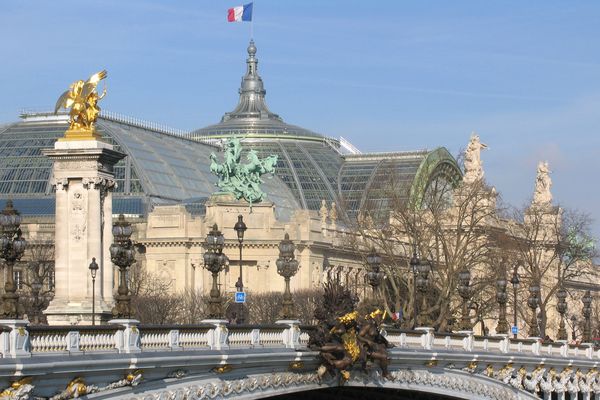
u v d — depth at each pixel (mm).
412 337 90875
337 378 79125
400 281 187000
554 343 119562
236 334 69750
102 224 122125
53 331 54906
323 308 77875
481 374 101562
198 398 65250
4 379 51344
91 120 122125
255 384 70875
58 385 54656
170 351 62500
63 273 120250
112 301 122188
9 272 55875
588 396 125688
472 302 176750
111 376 58281
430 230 184000
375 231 197000
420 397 98438
